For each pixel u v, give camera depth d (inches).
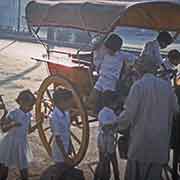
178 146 210.8
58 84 247.4
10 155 195.5
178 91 209.2
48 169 233.0
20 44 1230.3
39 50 1043.3
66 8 238.4
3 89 483.5
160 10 245.8
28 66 720.3
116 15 213.5
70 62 270.2
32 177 221.0
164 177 228.8
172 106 178.1
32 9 264.7
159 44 235.3
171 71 224.8
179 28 271.3
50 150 252.5
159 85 172.9
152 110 171.3
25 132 199.5
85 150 223.9
